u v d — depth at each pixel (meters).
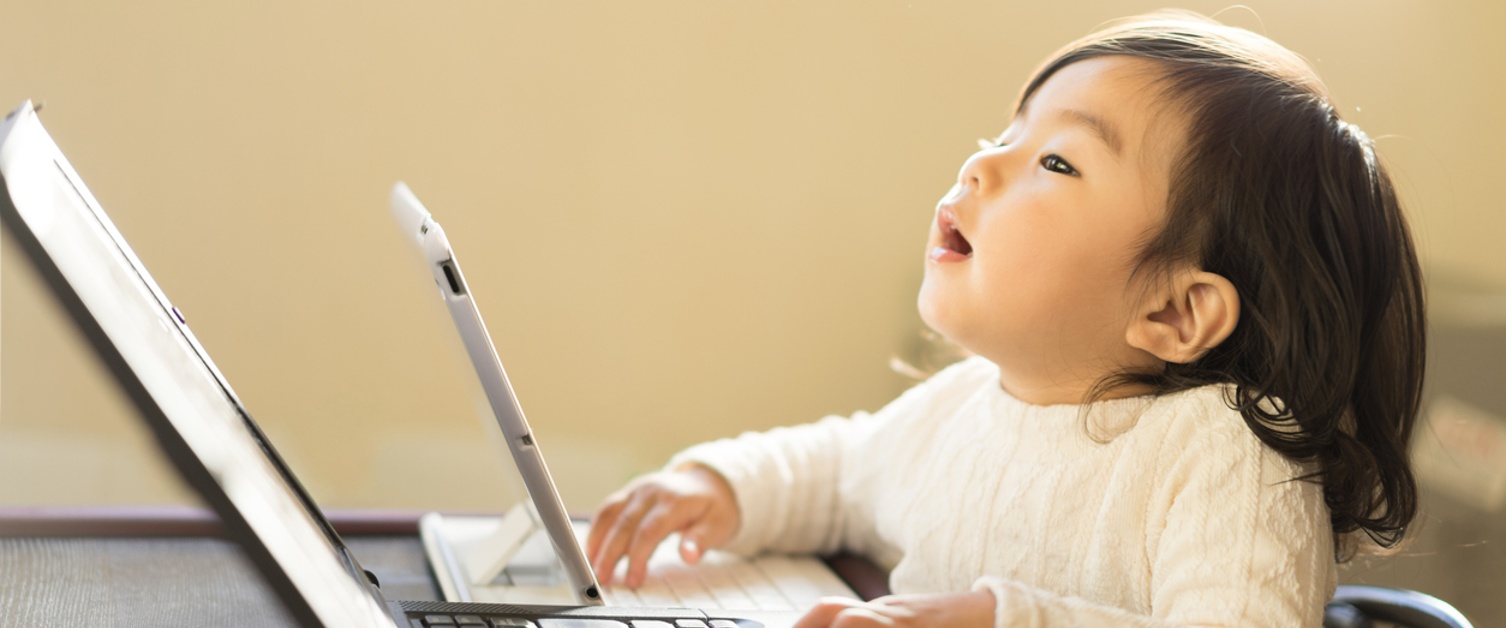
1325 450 0.63
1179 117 0.64
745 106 1.54
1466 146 1.61
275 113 1.42
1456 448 1.17
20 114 0.45
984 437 0.72
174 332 0.49
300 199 1.45
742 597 0.76
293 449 1.50
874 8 1.55
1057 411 0.68
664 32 1.51
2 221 0.36
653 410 1.60
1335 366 0.63
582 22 1.48
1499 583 1.08
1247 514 0.59
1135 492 0.63
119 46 1.36
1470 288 1.43
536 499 0.59
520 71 1.48
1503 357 1.26
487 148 1.49
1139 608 0.62
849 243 1.61
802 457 0.86
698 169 1.55
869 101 1.57
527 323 1.54
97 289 0.38
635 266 1.56
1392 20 1.57
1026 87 0.72
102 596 0.59
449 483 1.55
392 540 0.79
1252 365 0.65
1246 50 0.68
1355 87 1.58
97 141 1.37
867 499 0.82
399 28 1.44
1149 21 0.75
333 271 1.48
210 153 1.41
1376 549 0.74
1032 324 0.66
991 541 0.69
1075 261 0.64
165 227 1.41
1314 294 0.63
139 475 1.49
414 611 0.55
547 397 1.57
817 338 1.63
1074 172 0.65
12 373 1.44
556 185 1.52
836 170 1.58
